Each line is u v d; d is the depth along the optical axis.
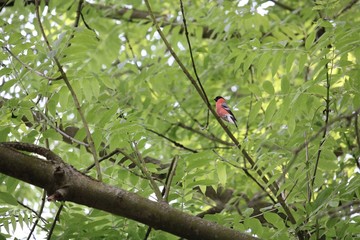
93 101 12.85
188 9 16.86
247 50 10.70
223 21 15.83
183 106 17.31
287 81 9.85
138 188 10.37
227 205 11.66
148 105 15.14
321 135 9.87
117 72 17.28
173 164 9.95
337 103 10.59
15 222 10.25
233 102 16.89
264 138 10.95
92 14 17.25
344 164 12.45
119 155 10.29
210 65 16.78
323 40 10.00
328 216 9.08
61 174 7.77
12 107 10.05
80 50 10.07
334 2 11.19
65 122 11.27
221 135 15.88
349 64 9.62
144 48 18.39
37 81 12.45
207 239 7.88
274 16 16.36
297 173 9.55
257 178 11.42
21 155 7.76
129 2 17.42
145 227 10.12
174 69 15.66
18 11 15.80
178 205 10.44
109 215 10.43
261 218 11.98
